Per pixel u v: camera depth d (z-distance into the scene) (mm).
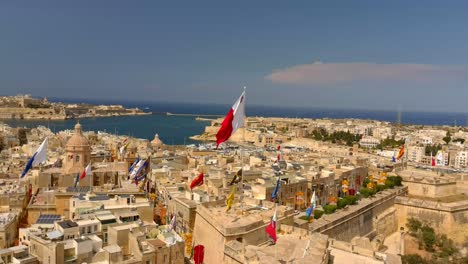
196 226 95625
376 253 76500
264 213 92188
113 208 87562
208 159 193125
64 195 101125
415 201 149750
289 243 78375
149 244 72875
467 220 146000
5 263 62594
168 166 163375
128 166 146500
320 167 167500
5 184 115312
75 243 65562
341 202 132875
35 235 68688
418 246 131625
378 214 143375
